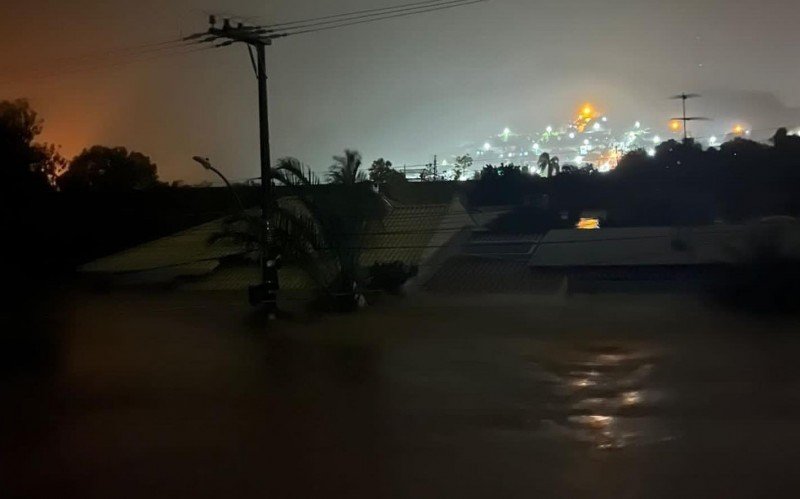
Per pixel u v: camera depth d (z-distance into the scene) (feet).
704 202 111.75
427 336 64.18
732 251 76.43
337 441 34.12
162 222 115.34
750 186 109.70
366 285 84.43
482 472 29.07
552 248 90.99
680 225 97.45
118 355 59.67
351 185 81.76
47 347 64.39
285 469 30.40
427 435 34.53
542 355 54.24
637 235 91.71
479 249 99.30
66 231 113.70
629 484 27.25
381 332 67.05
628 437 33.30
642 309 73.00
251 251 92.48
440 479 28.45
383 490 27.55
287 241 81.56
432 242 93.25
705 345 55.98
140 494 28.17
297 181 82.12
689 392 41.68
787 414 36.50
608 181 131.64
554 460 30.27
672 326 64.49
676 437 33.09
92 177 143.23
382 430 35.65
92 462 32.14
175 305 86.94
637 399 40.37
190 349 61.62
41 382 49.49
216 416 39.42
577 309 74.23
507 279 86.74
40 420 39.50
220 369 52.65
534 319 70.64
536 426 35.60
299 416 38.91
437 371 49.57
